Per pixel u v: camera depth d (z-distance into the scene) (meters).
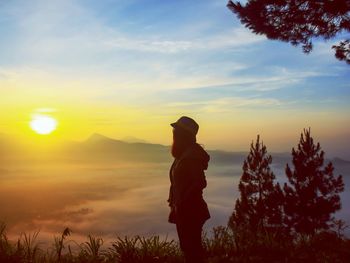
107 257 5.50
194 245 4.36
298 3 7.79
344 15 7.77
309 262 5.87
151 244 5.71
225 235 6.67
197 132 4.48
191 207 4.27
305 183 24.11
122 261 5.39
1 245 5.23
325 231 7.32
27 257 5.15
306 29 8.21
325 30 8.05
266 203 24.58
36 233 5.38
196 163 4.28
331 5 7.40
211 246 6.45
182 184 4.28
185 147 4.40
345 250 6.42
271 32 8.24
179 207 4.30
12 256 5.09
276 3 7.84
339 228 7.31
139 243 5.79
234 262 5.79
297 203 23.36
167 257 5.60
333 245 6.79
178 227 4.42
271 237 6.80
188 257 4.39
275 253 6.35
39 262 5.15
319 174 23.92
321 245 6.82
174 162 4.52
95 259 5.31
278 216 23.77
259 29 8.27
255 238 6.75
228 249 6.36
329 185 23.80
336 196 23.42
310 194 23.34
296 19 7.95
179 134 4.40
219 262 5.75
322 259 5.96
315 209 22.84
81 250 5.47
